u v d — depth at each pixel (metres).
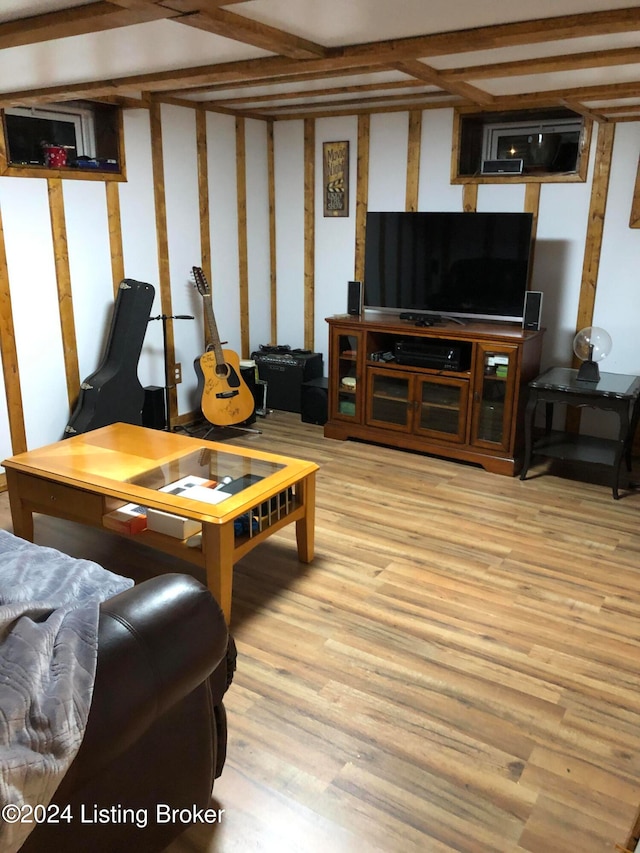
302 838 1.76
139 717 1.35
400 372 4.44
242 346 5.58
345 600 2.83
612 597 2.88
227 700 2.24
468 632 2.63
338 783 1.93
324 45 2.24
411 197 4.91
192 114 4.72
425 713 2.20
